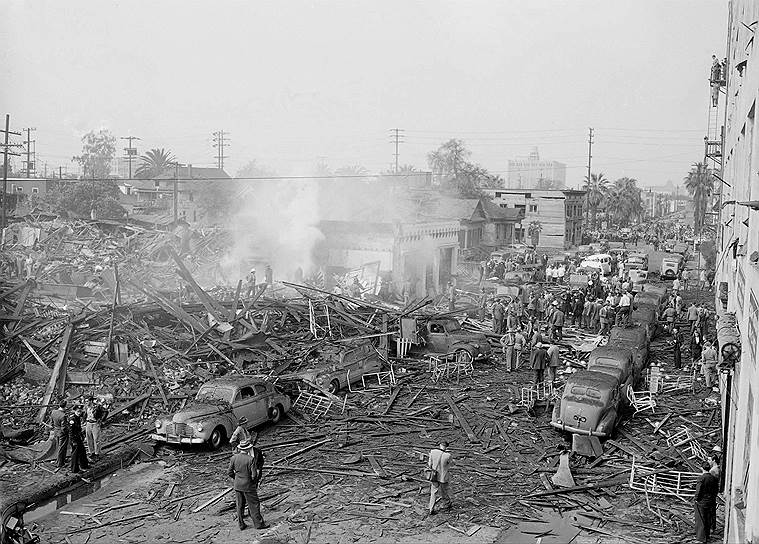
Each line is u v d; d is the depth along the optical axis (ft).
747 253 49.62
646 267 211.00
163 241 162.09
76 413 55.62
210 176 345.10
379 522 48.85
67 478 53.47
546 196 320.91
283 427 69.10
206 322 91.45
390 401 77.25
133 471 57.67
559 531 47.78
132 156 366.43
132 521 48.65
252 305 97.76
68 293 116.98
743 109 64.90
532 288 148.05
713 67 124.57
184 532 46.98
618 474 57.62
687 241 344.49
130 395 70.54
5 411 65.05
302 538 46.26
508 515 50.11
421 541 46.14
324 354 85.66
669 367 97.40
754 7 52.90
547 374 85.87
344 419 71.31
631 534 47.44
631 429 69.56
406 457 61.26
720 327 59.36
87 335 78.89
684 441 64.28
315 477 56.75
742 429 43.21
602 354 77.61
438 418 72.64
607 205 528.63
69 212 241.55
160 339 82.74
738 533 38.45
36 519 48.93
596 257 202.18
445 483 50.21
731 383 54.54
